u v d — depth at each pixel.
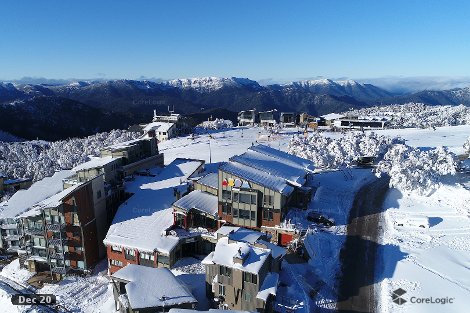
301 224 45.75
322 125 128.62
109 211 51.84
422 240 43.69
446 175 59.81
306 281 37.03
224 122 138.50
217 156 85.06
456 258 39.78
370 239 44.09
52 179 59.41
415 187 55.22
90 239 46.81
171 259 42.00
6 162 92.69
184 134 119.19
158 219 47.31
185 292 33.75
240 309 33.53
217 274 34.16
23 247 48.06
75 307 37.91
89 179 50.12
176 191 50.72
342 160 67.25
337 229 46.31
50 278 46.62
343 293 35.22
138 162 63.72
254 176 45.06
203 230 45.75
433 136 98.44
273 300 33.34
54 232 45.62
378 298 34.31
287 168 51.97
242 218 44.75
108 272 45.72
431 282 35.72
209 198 49.22
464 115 144.00
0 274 47.94
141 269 36.53
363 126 122.06
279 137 103.69
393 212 50.84
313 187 58.72
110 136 118.75
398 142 77.88
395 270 37.94
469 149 73.56
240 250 33.72
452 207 51.53
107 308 37.28
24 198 53.72
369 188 59.97
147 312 31.38
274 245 37.47
